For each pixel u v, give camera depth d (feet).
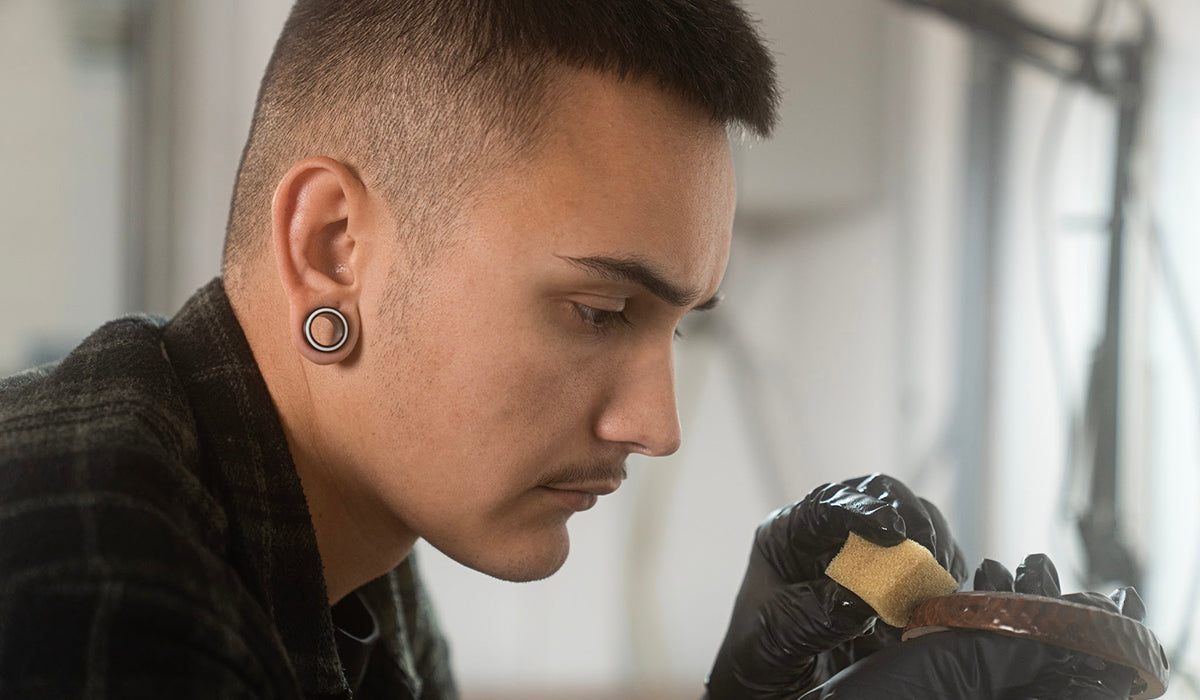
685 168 2.15
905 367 7.71
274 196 2.23
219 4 7.86
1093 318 5.44
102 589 1.65
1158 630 4.48
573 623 8.28
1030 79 6.36
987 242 6.85
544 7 2.12
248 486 2.15
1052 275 5.88
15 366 7.76
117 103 7.87
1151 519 4.61
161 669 1.64
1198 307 4.35
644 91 2.12
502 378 2.13
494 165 2.10
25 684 1.63
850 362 7.93
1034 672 2.00
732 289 8.06
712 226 2.21
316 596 2.20
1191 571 4.34
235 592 1.83
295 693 1.89
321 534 2.36
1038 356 6.15
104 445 1.86
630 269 2.10
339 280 2.22
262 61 7.89
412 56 2.18
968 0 4.70
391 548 2.48
